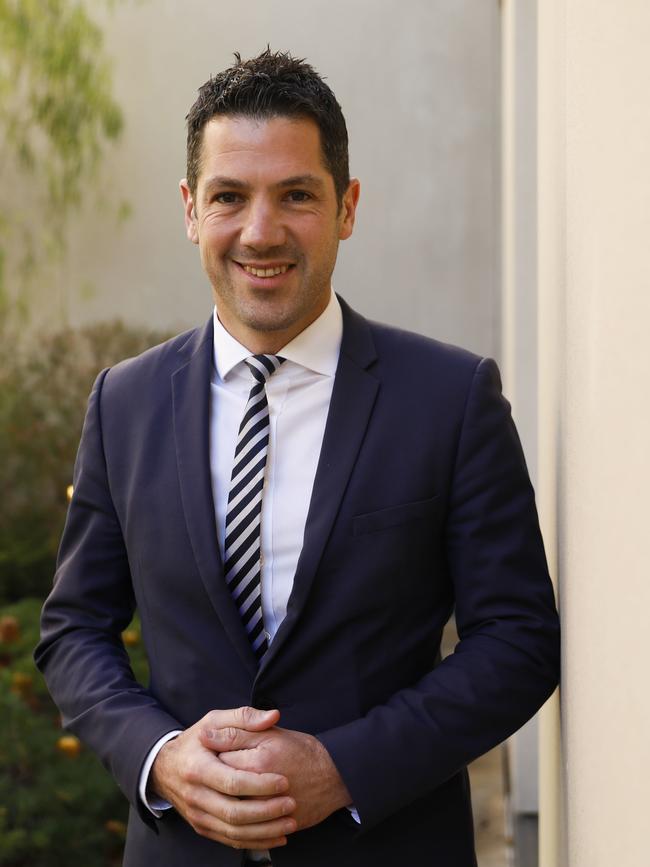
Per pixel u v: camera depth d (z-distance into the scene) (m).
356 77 6.16
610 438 1.12
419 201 6.18
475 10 6.09
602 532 1.18
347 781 1.51
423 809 1.64
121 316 6.27
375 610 1.60
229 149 1.57
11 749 3.29
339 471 1.62
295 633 1.60
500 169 5.52
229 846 1.59
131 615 1.85
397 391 1.67
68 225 6.22
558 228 1.87
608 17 1.14
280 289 1.60
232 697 1.63
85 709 1.69
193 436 1.69
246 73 1.58
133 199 6.25
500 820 3.70
